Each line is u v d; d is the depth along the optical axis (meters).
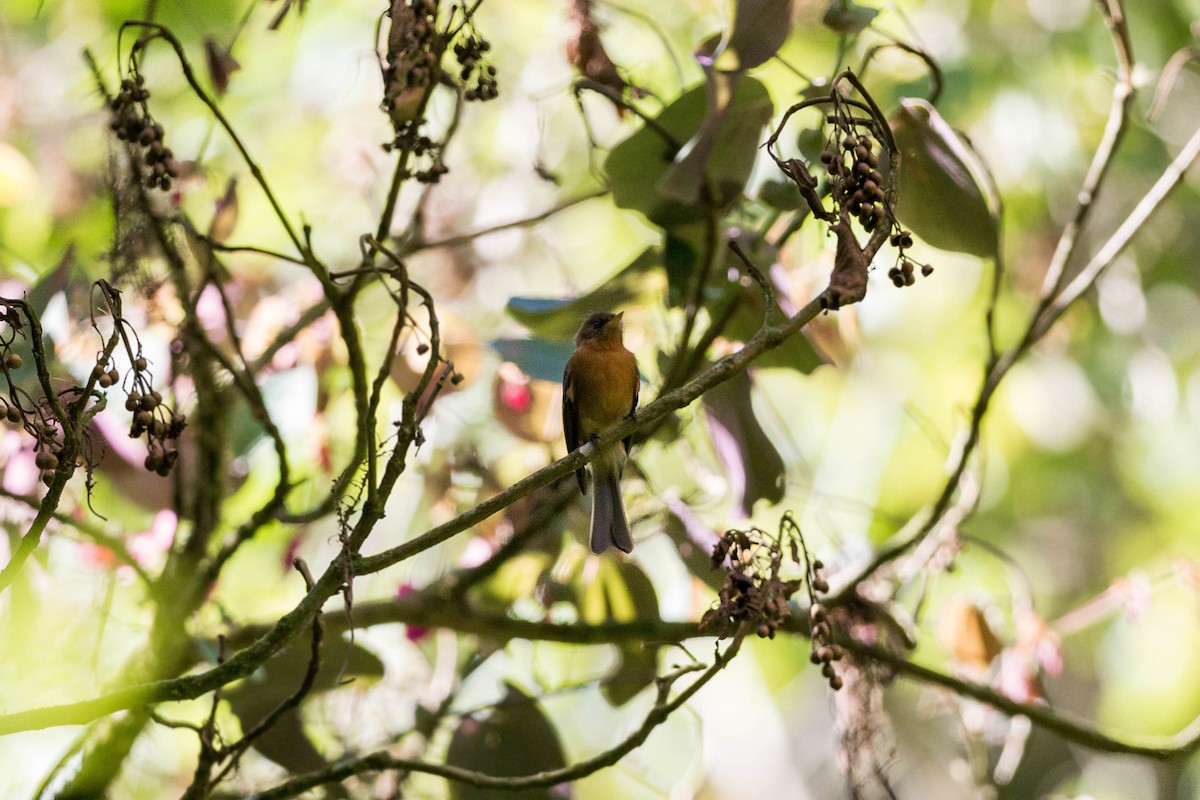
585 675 14.17
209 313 10.38
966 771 11.10
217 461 9.39
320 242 14.19
